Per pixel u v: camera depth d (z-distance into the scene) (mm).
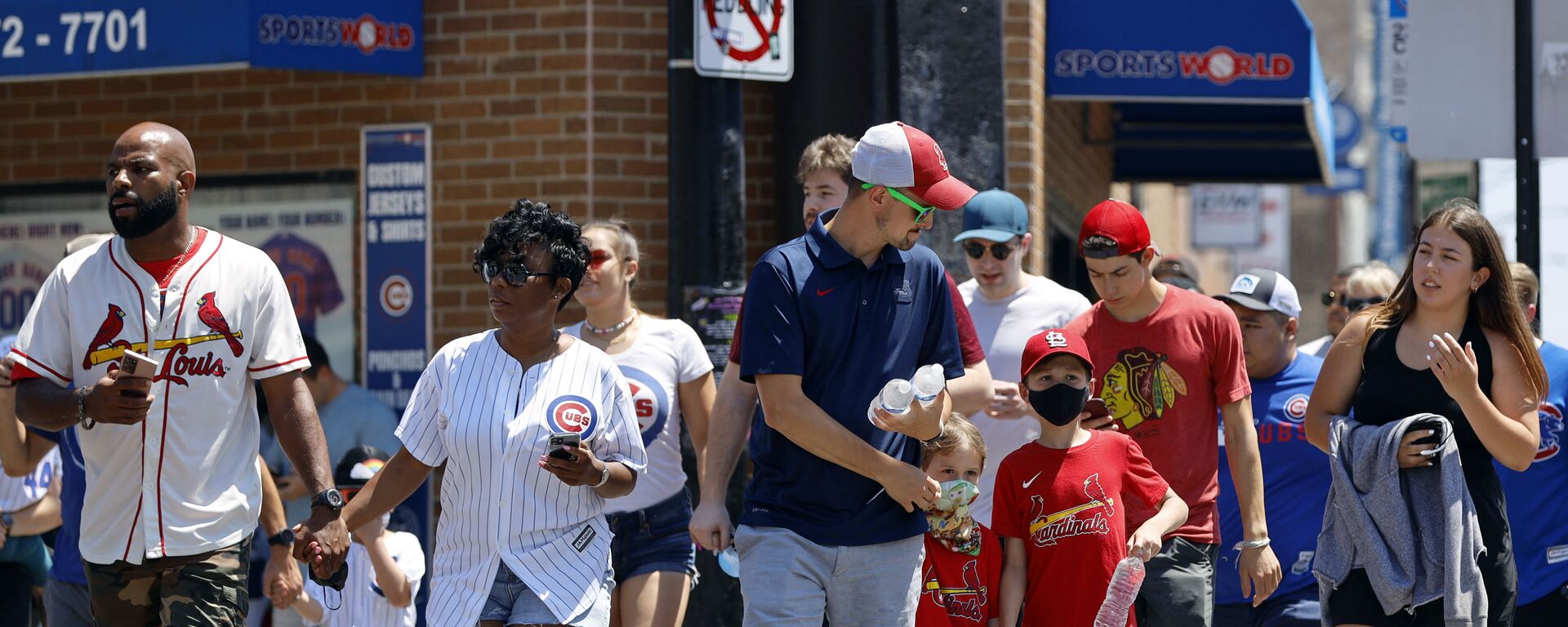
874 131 8109
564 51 14086
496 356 8406
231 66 13156
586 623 8289
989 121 13984
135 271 8391
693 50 12617
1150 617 9992
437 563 8445
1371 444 9242
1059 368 9422
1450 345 8922
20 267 15445
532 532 8242
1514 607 9734
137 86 15117
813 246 8281
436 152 14336
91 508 8461
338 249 14602
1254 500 10055
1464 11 12750
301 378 8797
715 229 12648
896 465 8086
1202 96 14836
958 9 13953
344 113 14562
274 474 13758
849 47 13875
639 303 13992
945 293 8602
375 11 13859
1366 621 9344
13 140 15453
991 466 11609
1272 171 20984
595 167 14023
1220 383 10172
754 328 8156
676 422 10688
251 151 14812
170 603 8445
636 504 10461
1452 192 25578
